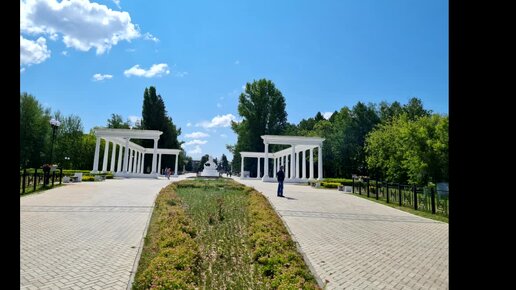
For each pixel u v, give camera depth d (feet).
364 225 35.70
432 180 76.28
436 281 19.17
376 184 63.00
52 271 18.30
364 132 157.58
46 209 37.14
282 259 19.65
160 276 15.87
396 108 171.94
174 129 218.79
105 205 40.96
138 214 35.65
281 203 48.14
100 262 20.02
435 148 74.38
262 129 201.36
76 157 171.63
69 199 45.19
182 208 37.17
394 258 23.77
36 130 127.13
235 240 26.89
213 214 37.45
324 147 164.96
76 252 21.86
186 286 15.03
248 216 35.99
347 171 156.97
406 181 101.86
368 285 18.20
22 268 18.58
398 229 34.76
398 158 104.53
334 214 41.47
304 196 59.93
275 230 26.99
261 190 69.97
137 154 180.96
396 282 18.85
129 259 20.71
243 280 18.28
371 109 163.43
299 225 33.19
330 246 26.14
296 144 129.90
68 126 172.14
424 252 25.85
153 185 73.77
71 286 16.34
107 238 25.59
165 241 21.99
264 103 202.08
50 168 60.80
